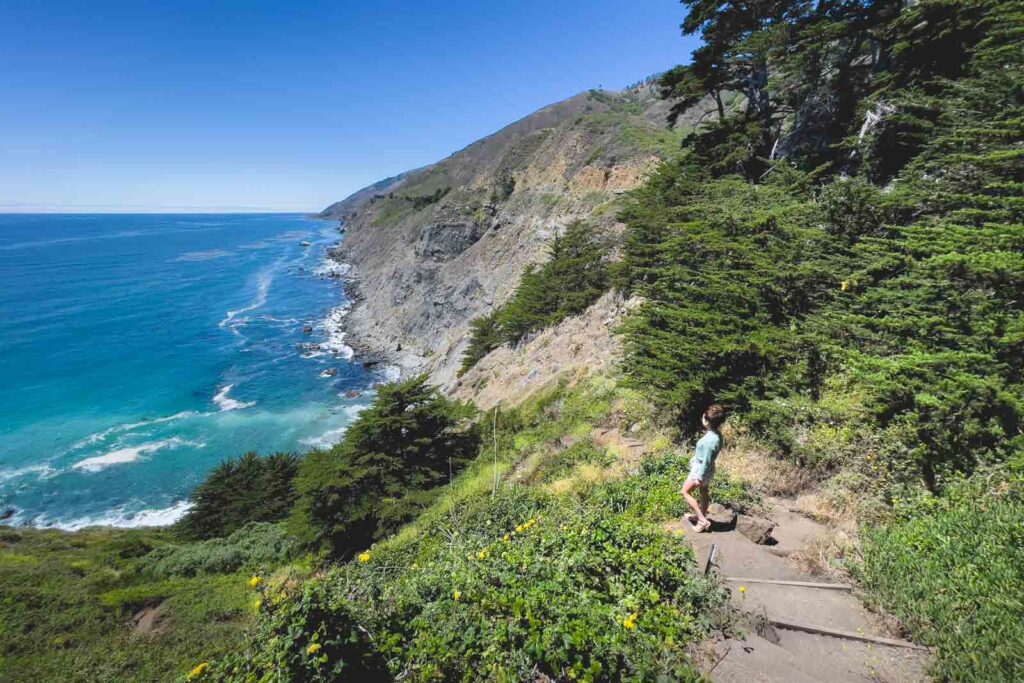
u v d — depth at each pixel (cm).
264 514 2381
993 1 1209
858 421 744
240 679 380
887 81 1583
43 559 2025
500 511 898
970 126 986
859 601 476
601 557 500
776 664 392
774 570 533
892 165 1420
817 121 1909
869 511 607
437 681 398
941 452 629
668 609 436
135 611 1603
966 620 400
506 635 413
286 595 452
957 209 938
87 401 3959
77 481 2936
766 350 926
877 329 863
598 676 368
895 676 380
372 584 521
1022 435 582
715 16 2222
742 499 684
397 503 1534
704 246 1245
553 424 1443
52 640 1403
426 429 1817
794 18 2048
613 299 2145
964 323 736
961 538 488
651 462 844
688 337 1061
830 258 1054
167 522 2628
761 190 1427
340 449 1791
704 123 2448
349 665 389
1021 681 333
